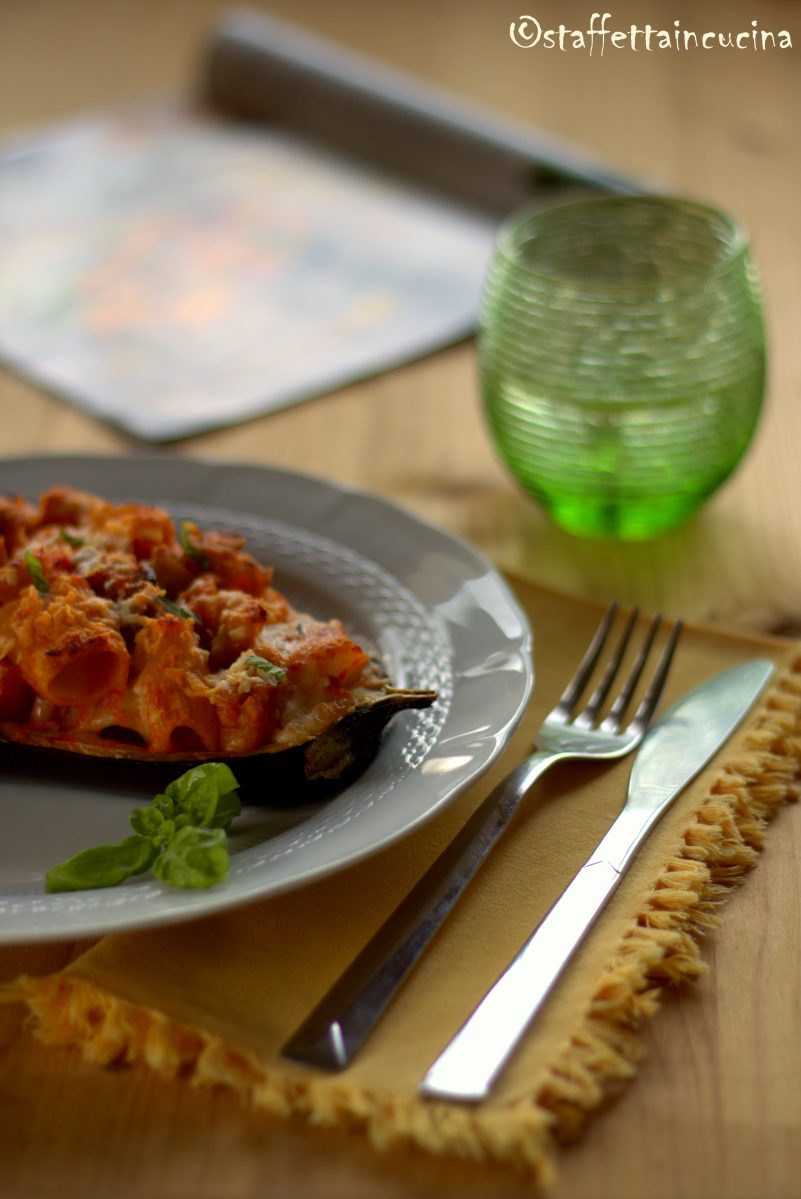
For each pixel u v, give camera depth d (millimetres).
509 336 729
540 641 677
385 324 889
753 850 600
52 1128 536
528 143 1000
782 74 1187
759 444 811
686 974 564
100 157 1061
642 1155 527
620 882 582
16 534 649
